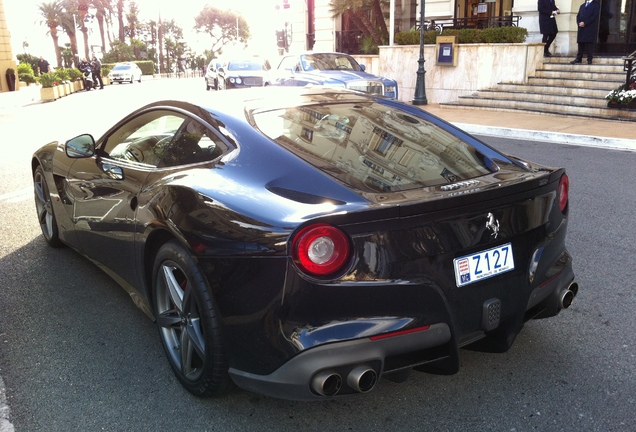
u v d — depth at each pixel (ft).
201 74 254.47
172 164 10.52
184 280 9.57
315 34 79.92
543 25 52.70
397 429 8.63
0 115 60.29
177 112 11.18
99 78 120.47
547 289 9.45
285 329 7.70
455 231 8.18
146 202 10.12
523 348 10.93
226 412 9.09
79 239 13.75
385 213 7.65
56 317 12.35
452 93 56.03
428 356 8.45
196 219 8.68
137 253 10.65
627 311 12.40
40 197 16.40
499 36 52.47
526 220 9.02
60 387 9.79
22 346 11.17
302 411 9.11
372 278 7.68
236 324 8.16
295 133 9.85
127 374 10.17
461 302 8.33
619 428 8.55
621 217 19.35
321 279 7.54
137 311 12.62
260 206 8.18
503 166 10.18
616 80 46.09
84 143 12.76
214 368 8.57
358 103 11.71
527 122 42.27
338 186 8.44
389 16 71.97
